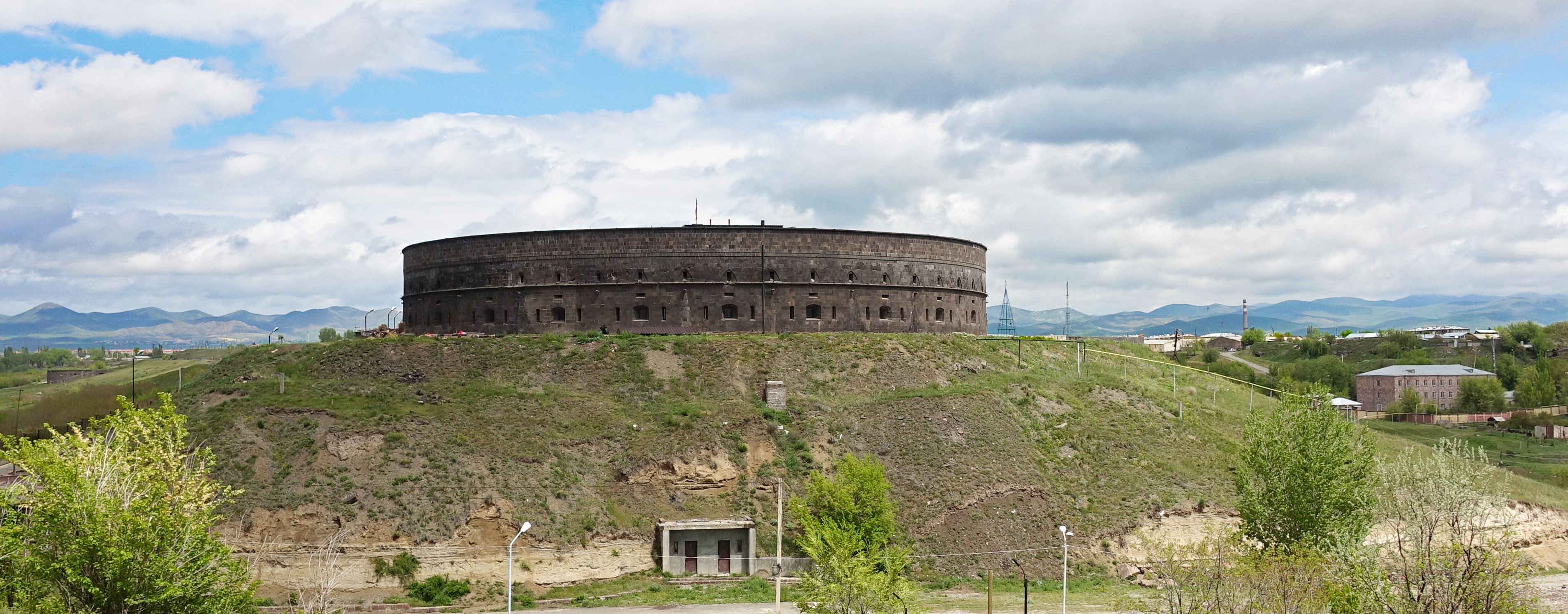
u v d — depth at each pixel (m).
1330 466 63.62
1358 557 56.84
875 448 81.50
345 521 68.00
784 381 91.12
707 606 65.94
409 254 113.19
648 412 83.00
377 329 108.38
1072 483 79.62
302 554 66.69
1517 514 86.88
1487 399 167.25
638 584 69.69
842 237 104.81
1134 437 85.69
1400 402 169.75
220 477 70.44
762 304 102.12
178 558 41.62
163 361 180.50
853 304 104.56
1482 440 140.12
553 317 102.38
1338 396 175.88
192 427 76.00
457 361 93.12
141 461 44.44
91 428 47.38
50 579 40.28
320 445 73.50
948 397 86.19
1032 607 65.81
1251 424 68.50
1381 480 64.69
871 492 69.94
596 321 101.62
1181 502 77.62
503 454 74.81
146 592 40.88
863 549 64.38
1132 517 76.44
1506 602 40.78
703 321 101.44
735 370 92.12
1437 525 55.59
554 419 80.44
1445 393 182.38
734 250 102.19
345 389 84.06
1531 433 145.25
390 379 89.62
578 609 65.75
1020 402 88.06
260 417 76.50
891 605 55.69
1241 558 49.72
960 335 108.50
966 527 75.12
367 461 72.56
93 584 40.06
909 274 108.38
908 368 95.19
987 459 80.25
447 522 68.94
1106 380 97.56
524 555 68.81
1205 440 87.19
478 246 105.75
